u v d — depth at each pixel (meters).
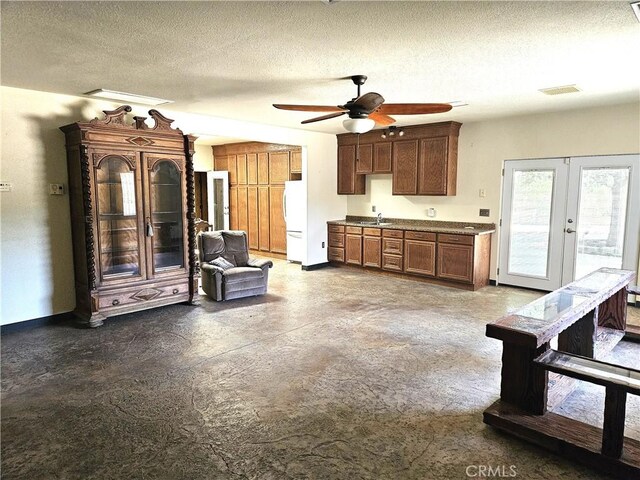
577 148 5.50
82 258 4.57
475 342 4.04
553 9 2.36
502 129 6.11
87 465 2.29
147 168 4.80
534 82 4.02
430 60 3.31
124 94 4.49
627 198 5.20
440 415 2.77
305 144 7.29
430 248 6.48
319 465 2.28
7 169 4.29
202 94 4.50
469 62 3.37
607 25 2.60
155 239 4.98
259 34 2.74
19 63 3.36
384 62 3.37
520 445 2.46
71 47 2.98
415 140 6.77
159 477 2.19
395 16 2.46
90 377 3.32
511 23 2.57
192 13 2.40
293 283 6.58
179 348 3.91
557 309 2.85
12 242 4.36
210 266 5.64
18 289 4.42
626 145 5.14
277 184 8.65
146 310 5.09
